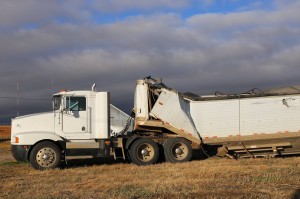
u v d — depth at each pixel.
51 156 14.76
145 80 16.44
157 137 16.17
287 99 16.64
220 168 13.20
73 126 15.49
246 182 10.59
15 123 15.18
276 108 16.66
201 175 11.84
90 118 15.63
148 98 16.38
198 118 16.50
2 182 11.94
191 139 16.23
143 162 15.61
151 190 9.64
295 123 16.66
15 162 17.31
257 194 9.06
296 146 16.73
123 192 9.62
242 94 16.78
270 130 16.61
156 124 16.20
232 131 16.55
